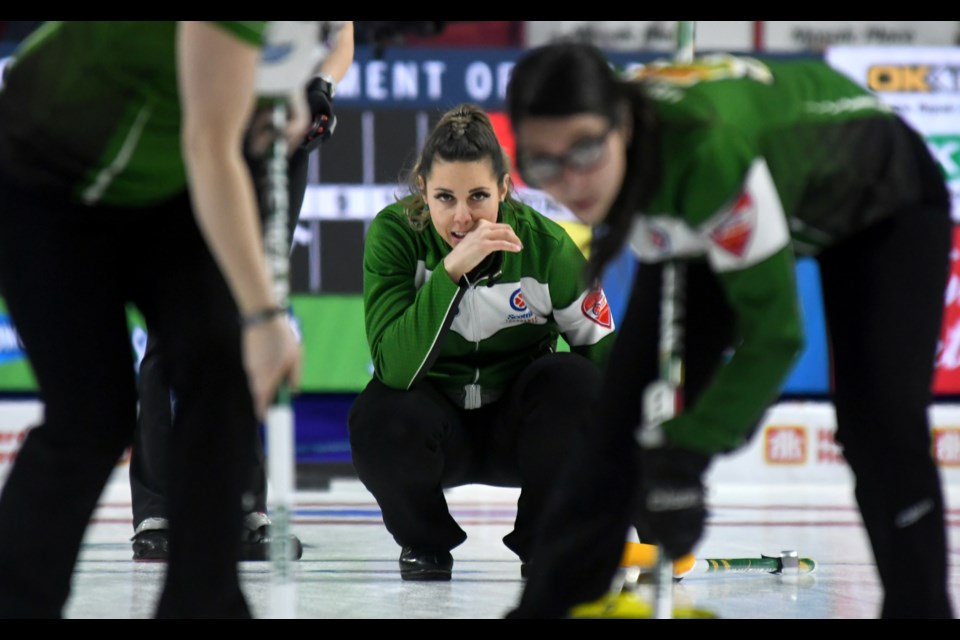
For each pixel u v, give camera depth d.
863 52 28.41
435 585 13.59
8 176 8.12
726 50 29.27
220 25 7.09
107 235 8.28
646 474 7.86
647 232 8.01
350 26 13.63
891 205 8.29
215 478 8.05
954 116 28.42
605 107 7.24
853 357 8.45
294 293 27.31
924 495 8.30
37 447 8.11
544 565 8.77
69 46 7.90
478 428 13.76
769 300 7.50
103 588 13.15
